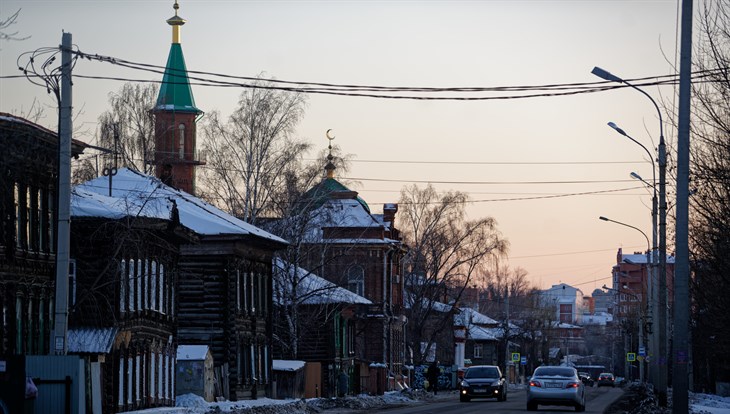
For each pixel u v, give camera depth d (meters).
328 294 83.38
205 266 67.25
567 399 59.97
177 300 61.50
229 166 82.19
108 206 51.00
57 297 37.88
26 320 46.50
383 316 107.94
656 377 82.69
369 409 67.38
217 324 66.94
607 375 169.25
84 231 50.62
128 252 51.69
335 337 88.62
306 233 85.25
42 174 47.91
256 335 72.38
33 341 47.31
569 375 60.88
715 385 103.69
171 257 60.25
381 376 104.38
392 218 120.62
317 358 87.31
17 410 33.12
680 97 35.38
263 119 81.75
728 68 42.94
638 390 106.75
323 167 84.19
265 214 82.69
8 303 44.91
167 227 55.81
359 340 108.06
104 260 50.47
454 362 145.75
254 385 71.06
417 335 120.12
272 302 76.69
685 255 36.03
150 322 55.81
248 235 67.06
